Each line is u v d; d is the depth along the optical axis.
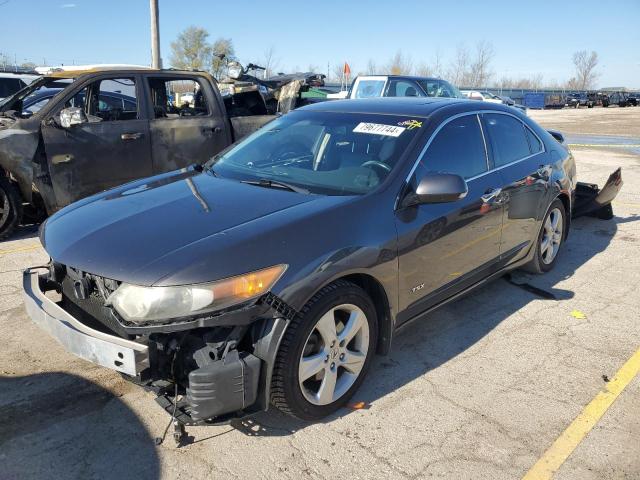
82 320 2.89
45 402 3.00
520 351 3.67
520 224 4.28
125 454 2.63
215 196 3.20
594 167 11.33
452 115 3.77
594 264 5.36
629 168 11.19
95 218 3.04
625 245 5.98
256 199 3.11
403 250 3.09
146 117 6.30
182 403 2.55
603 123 26.31
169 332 2.38
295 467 2.57
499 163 4.06
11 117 6.02
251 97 8.20
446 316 4.18
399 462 2.62
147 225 2.83
